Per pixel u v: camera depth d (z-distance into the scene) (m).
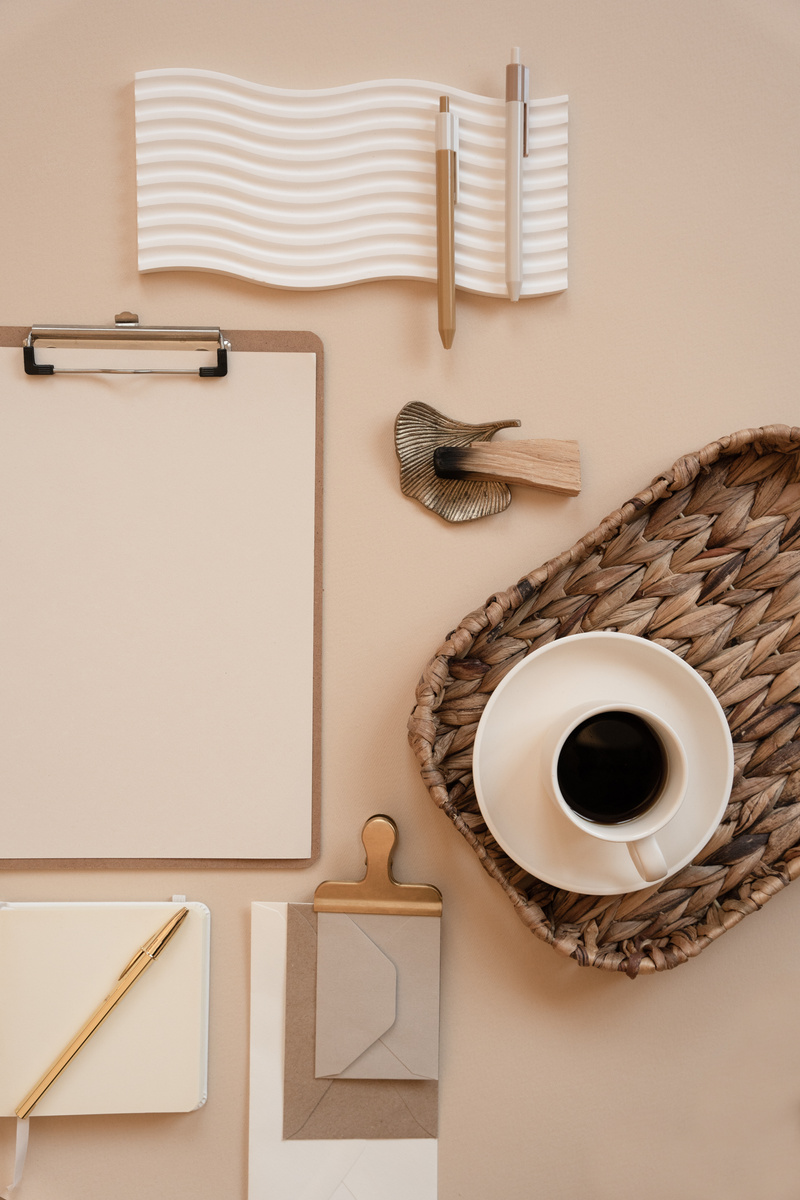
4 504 0.57
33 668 0.57
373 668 0.58
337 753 0.58
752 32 0.59
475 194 0.58
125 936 0.57
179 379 0.58
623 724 0.52
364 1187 0.57
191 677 0.58
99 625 0.58
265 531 0.58
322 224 0.57
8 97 0.58
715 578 0.57
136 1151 0.58
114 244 0.58
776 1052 0.59
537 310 0.59
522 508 0.59
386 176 0.57
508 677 0.54
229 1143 0.58
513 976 0.58
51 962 0.57
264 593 0.58
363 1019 0.57
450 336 0.56
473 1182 0.58
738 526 0.57
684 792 0.50
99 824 0.57
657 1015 0.59
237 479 0.58
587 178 0.59
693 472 0.55
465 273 0.58
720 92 0.59
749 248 0.59
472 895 0.58
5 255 0.58
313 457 0.58
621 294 0.59
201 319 0.58
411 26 0.58
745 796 0.57
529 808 0.55
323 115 0.57
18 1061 0.56
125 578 0.58
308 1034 0.57
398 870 0.58
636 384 0.59
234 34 0.58
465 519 0.58
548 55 0.59
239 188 0.57
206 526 0.58
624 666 0.56
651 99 0.59
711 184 0.58
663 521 0.58
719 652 0.57
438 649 0.56
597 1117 0.58
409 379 0.59
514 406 0.59
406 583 0.59
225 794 0.58
